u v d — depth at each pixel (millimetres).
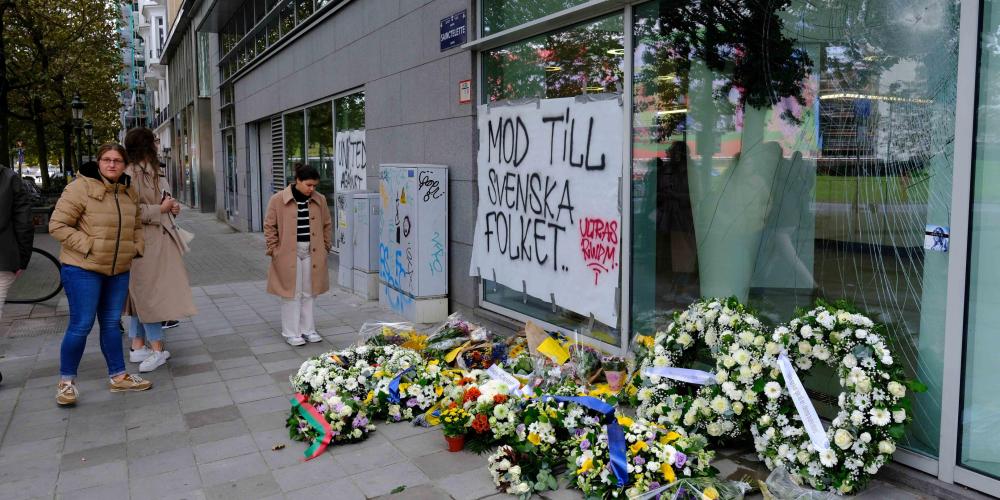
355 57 9578
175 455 3953
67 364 4758
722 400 3492
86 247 4633
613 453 3287
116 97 27234
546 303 5875
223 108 21453
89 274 4734
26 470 3773
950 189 3164
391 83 8406
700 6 4422
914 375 3359
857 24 3570
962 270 3066
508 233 6105
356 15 9438
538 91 5949
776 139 4059
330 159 11242
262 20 15008
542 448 3584
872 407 3119
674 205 4672
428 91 7480
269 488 3521
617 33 5055
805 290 3914
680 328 3959
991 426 3066
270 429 4332
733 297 3883
